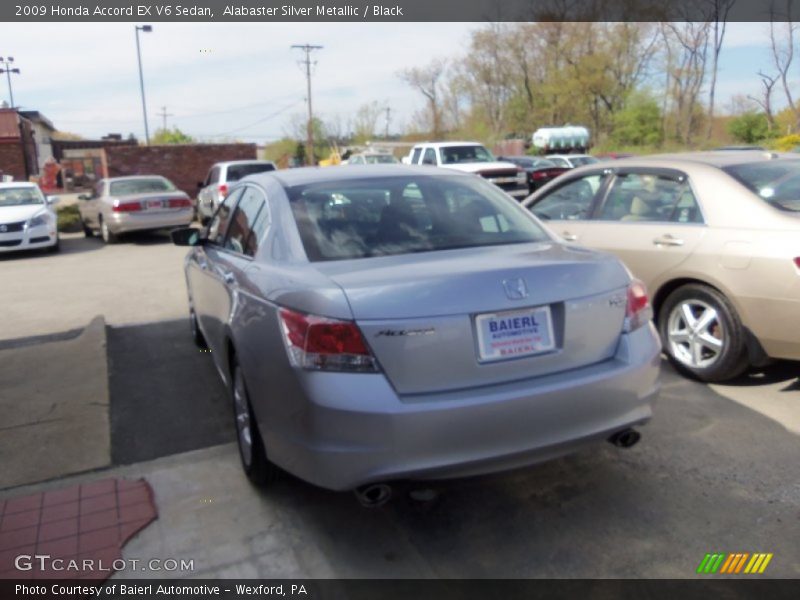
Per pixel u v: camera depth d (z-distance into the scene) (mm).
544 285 3104
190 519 3492
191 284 5980
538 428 3021
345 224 3693
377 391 2846
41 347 6531
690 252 4977
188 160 27672
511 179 19609
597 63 54969
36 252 15359
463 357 2949
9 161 33156
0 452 4281
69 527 3430
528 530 3352
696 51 46312
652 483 3719
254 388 3355
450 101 66062
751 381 5090
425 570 3080
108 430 4570
